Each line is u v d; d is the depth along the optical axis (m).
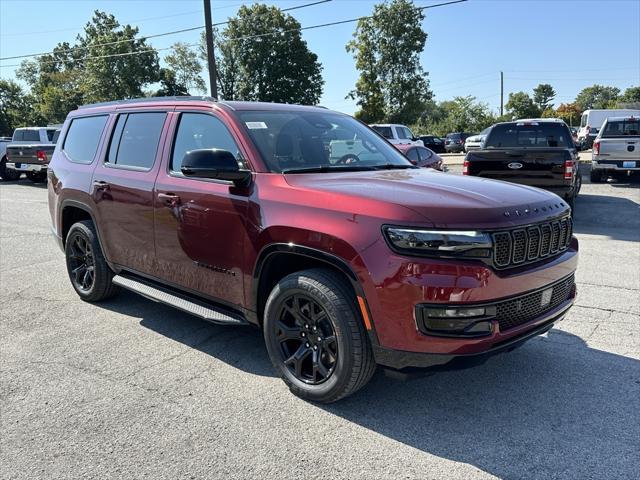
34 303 5.37
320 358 3.26
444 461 2.74
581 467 2.67
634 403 3.30
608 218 10.22
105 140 4.95
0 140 20.84
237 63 56.66
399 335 2.85
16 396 3.44
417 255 2.78
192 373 3.78
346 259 2.96
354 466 2.70
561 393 3.44
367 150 4.37
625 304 5.12
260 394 3.46
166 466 2.71
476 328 2.81
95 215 4.90
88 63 53.41
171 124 4.28
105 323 4.78
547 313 3.23
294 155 3.80
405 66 50.56
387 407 3.29
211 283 3.84
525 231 3.01
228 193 3.62
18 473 2.66
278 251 3.30
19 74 78.00
